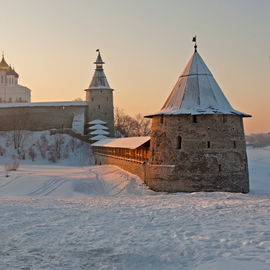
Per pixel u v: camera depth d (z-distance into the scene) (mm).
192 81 23531
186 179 21750
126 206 12164
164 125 23250
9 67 104562
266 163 55562
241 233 7449
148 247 6859
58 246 7137
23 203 13500
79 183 29047
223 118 21891
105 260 6246
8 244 7348
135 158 30375
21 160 52281
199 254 6258
